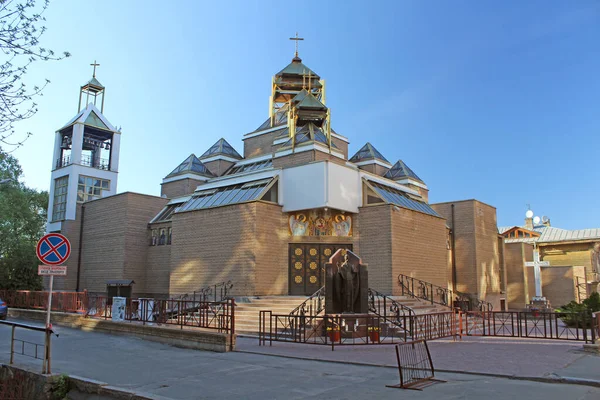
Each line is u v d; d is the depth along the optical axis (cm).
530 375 1012
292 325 1702
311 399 836
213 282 2497
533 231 4847
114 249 3231
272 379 1010
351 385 946
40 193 5109
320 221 2538
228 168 3838
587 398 825
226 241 2477
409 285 2516
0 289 3055
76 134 3944
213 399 845
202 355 1335
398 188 2938
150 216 3325
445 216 3434
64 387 1002
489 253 3481
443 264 2928
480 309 3039
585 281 3931
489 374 1037
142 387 942
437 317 1961
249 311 2089
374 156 4012
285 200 2547
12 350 1151
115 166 4172
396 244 2458
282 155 3109
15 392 1051
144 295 3206
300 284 2488
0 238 4028
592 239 4519
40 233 4812
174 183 3766
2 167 4353
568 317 2119
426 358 1146
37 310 2333
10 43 1057
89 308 2092
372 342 1527
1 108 1070
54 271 1099
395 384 949
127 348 1466
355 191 2578
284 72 4000
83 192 3894
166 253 3141
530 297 4022
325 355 1310
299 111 3325
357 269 1761
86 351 1409
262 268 2362
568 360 1216
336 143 3978
